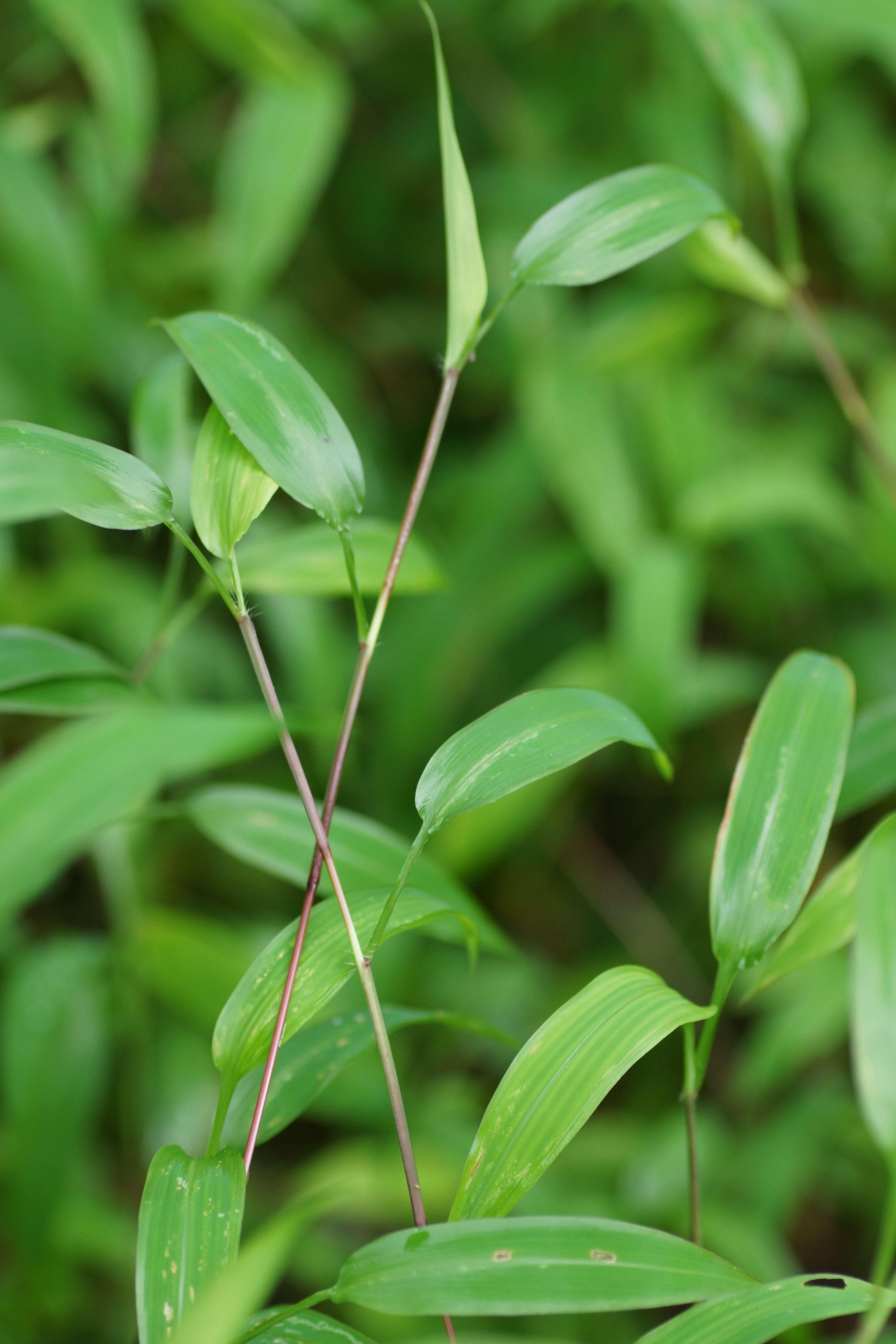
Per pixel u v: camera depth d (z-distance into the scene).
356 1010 0.82
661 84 1.63
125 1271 1.27
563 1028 0.76
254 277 1.38
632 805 1.73
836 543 1.62
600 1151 1.39
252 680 1.54
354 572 0.78
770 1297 0.74
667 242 0.80
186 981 1.15
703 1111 1.38
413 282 1.84
